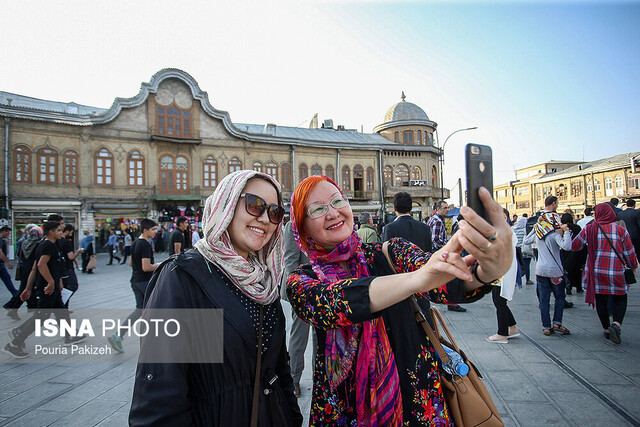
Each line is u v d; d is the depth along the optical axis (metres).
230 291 1.31
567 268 6.67
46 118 20.53
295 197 1.46
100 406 3.10
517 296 6.96
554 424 2.58
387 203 31.22
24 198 19.89
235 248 1.45
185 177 24.86
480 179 0.97
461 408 1.31
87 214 21.58
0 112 19.28
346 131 35.94
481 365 3.65
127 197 22.84
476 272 1.08
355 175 30.89
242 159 26.72
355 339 1.29
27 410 3.03
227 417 1.21
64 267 4.81
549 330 4.49
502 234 0.89
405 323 1.34
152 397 1.09
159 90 24.28
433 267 0.93
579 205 42.97
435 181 34.34
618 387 3.05
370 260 1.47
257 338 1.31
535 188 51.22
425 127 34.62
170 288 1.21
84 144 21.81
